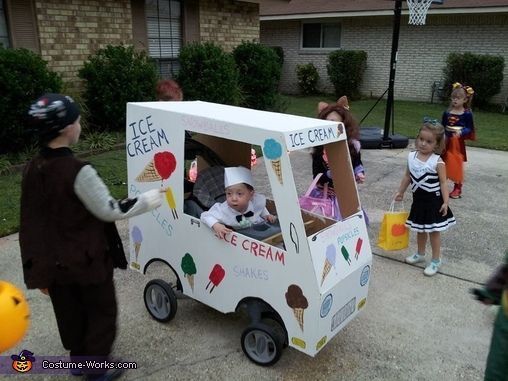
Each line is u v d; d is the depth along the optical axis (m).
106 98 8.01
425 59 15.41
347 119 3.51
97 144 7.68
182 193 2.85
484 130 10.61
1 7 7.23
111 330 2.49
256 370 2.71
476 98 14.04
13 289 2.17
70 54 8.09
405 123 11.37
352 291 2.69
